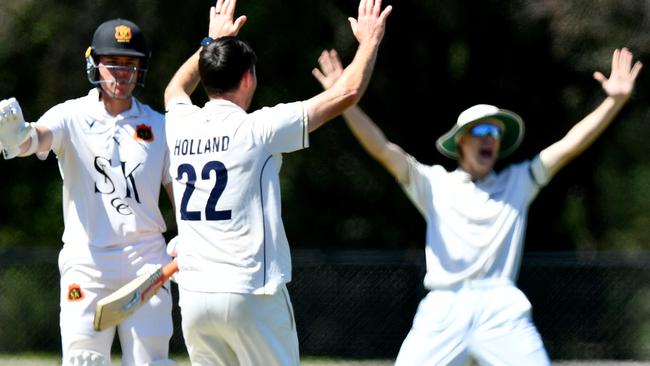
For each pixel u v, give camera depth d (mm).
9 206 66688
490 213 21406
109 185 20469
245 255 17969
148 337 20406
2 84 62281
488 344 21062
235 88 18625
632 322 48156
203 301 17984
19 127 19203
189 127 18641
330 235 64875
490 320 21109
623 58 21734
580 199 65375
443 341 21234
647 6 57812
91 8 60281
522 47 63250
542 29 61594
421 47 64562
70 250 20609
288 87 61406
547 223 66000
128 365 20500
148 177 20656
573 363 47719
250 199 18062
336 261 49469
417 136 65625
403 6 63594
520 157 64375
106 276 20391
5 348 50688
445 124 65562
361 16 18547
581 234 65250
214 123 18359
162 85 60250
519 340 20984
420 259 49375
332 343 49625
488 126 21828
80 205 20594
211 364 18781
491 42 63750
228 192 18047
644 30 58094
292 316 18625
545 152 21859
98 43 20375
